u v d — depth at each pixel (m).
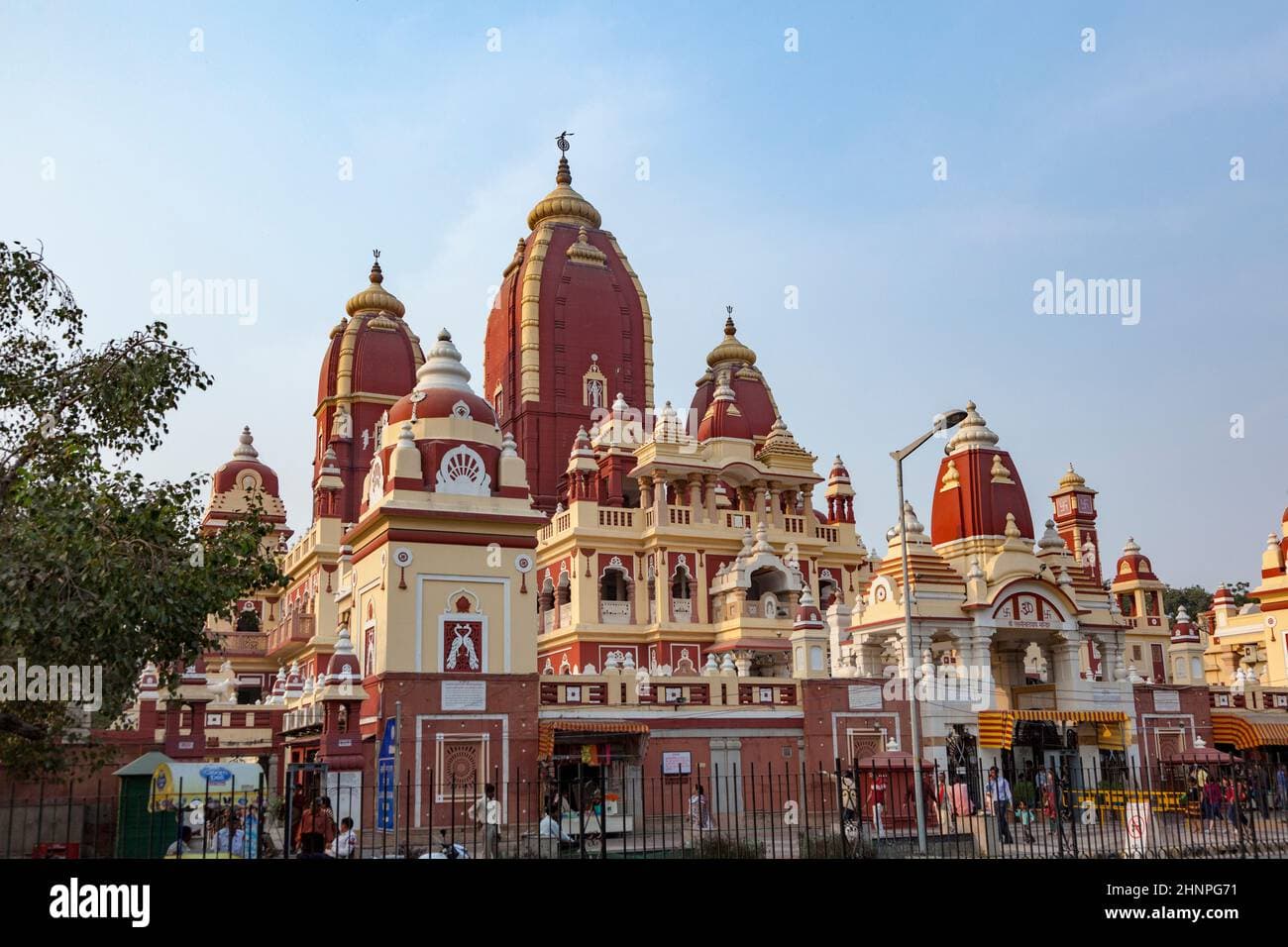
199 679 30.05
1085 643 51.34
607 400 61.06
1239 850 26.91
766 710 35.41
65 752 23.05
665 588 48.84
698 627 48.91
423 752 30.94
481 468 33.84
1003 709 40.19
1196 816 34.06
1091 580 41.75
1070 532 66.44
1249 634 57.75
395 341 63.22
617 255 64.94
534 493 57.84
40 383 19.59
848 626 41.84
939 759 36.03
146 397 19.83
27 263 19.78
